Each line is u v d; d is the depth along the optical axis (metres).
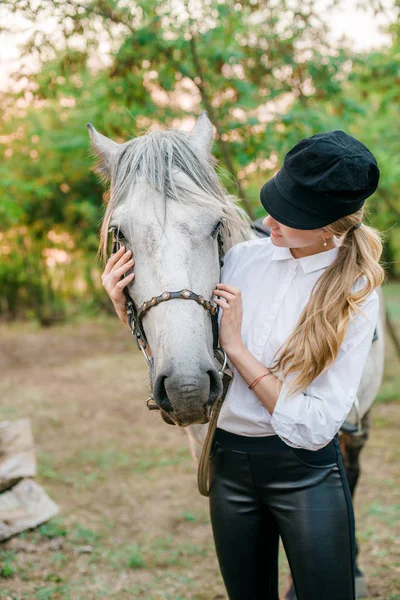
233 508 1.52
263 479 1.47
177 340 1.35
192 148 1.61
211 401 1.36
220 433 1.56
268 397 1.41
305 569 1.41
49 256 12.01
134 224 1.49
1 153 8.16
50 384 6.98
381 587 2.63
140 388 6.66
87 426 5.27
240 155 4.01
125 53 3.65
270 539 1.56
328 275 1.41
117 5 3.34
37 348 9.75
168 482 4.01
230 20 3.81
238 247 1.65
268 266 1.54
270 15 3.95
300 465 1.44
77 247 11.38
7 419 5.35
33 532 3.01
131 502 3.66
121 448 4.69
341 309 1.38
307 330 1.39
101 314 13.43
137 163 1.56
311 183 1.30
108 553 2.93
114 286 1.51
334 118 4.44
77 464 4.30
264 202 1.41
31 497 3.23
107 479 4.04
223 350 1.49
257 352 1.50
